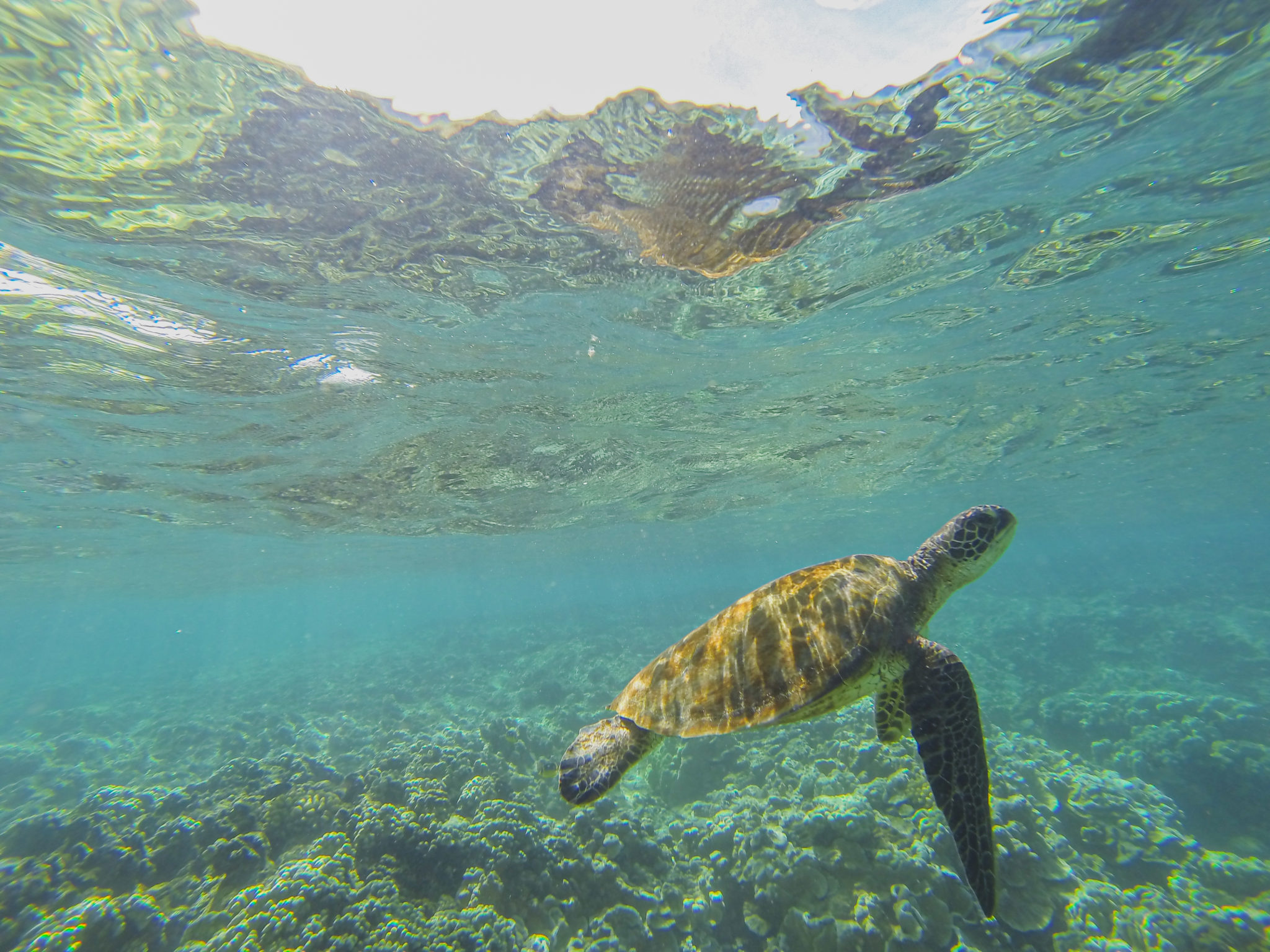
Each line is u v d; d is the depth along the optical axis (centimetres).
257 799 192
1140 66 142
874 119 149
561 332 234
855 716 246
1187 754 244
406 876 157
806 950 146
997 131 156
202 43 117
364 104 132
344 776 230
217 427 288
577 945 147
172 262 172
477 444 353
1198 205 198
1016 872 152
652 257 190
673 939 155
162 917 149
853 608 95
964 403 380
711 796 233
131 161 139
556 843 171
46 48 114
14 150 133
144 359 223
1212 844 212
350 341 223
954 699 83
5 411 255
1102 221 202
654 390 302
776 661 92
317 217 161
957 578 103
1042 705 331
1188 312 280
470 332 226
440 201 161
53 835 173
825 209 177
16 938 146
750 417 359
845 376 311
